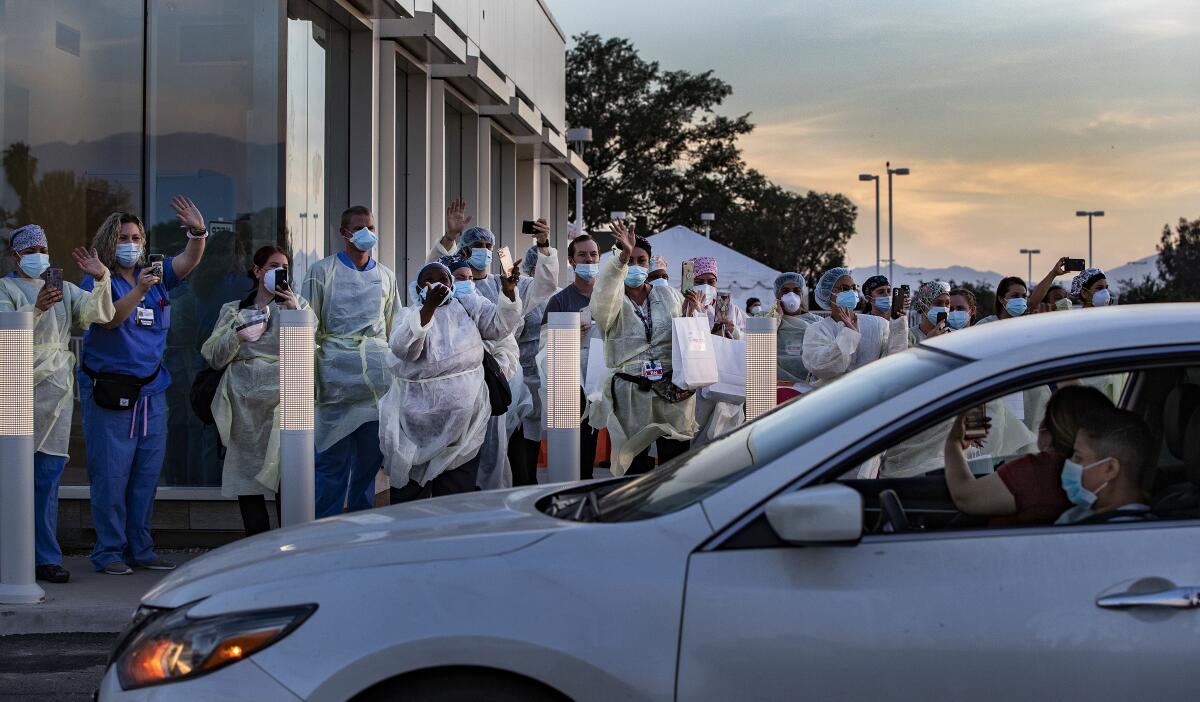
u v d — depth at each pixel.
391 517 3.74
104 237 7.15
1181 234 96.19
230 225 9.10
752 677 2.97
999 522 3.38
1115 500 3.34
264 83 9.14
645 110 69.44
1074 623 2.97
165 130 9.12
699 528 3.10
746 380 7.26
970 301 8.99
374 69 11.62
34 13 9.07
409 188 13.28
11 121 9.09
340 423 7.58
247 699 2.99
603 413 7.92
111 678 3.22
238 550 3.61
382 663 2.97
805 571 3.02
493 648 2.97
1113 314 3.43
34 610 6.29
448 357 6.67
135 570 7.43
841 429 3.19
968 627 2.97
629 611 3.00
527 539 3.18
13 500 6.33
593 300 7.77
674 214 71.38
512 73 19.84
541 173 22.84
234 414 7.42
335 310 7.61
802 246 84.19
